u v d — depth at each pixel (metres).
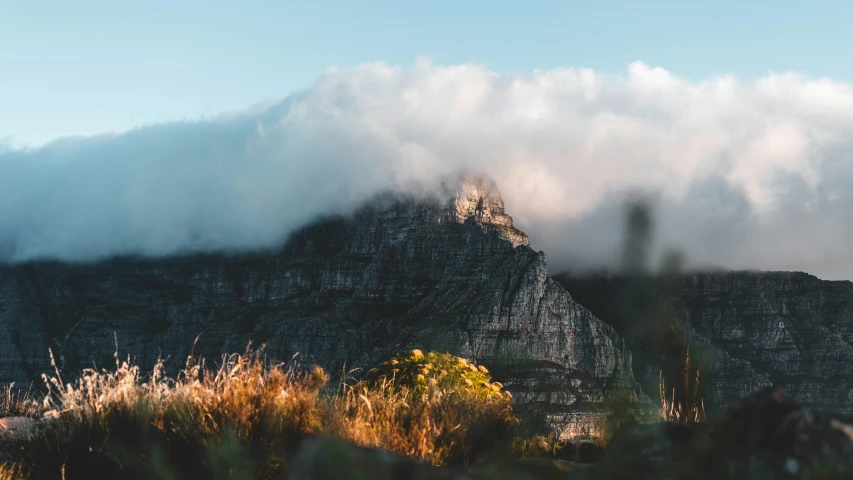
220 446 6.39
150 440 7.01
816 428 3.60
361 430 7.45
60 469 7.11
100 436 7.34
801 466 3.51
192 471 6.74
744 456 3.68
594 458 5.57
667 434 4.33
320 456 3.68
